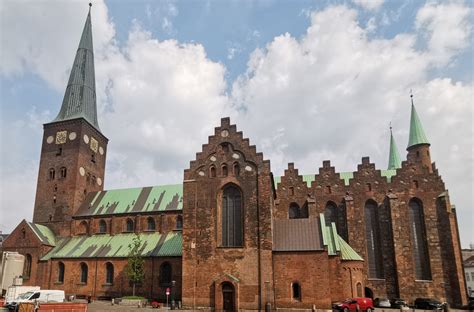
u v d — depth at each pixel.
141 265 62.97
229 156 54.44
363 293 54.72
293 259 48.81
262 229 49.88
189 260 51.19
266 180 51.81
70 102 88.81
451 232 64.12
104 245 71.81
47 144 85.75
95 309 51.06
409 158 69.62
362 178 70.25
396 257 64.62
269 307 46.47
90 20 98.12
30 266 71.31
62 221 78.62
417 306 60.16
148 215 74.31
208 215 52.50
